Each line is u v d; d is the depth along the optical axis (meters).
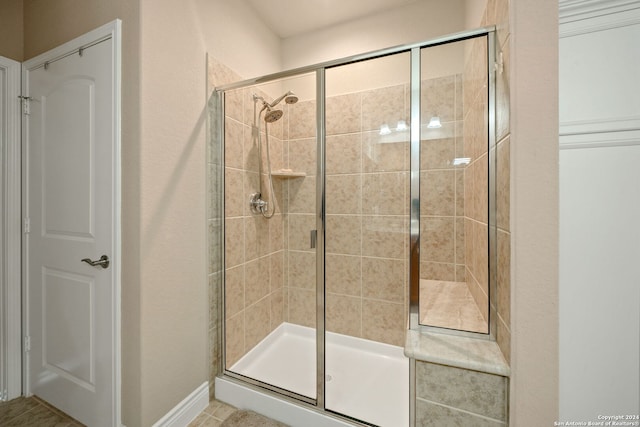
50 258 1.46
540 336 0.86
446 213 1.37
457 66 1.28
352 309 1.90
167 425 1.29
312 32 2.25
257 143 1.78
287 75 1.58
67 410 1.41
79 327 1.36
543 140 0.85
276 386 1.52
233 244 1.68
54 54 1.42
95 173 1.28
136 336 1.19
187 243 1.42
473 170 1.33
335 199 1.88
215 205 1.58
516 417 0.90
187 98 1.41
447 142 1.33
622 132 0.78
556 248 0.84
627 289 0.79
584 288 0.82
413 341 1.11
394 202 1.77
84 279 1.34
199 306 1.49
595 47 0.80
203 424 1.39
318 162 1.66
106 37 1.23
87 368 1.33
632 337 0.79
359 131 1.78
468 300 1.36
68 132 1.38
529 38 0.85
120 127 1.21
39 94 1.50
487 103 1.12
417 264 1.25
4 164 1.52
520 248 0.88
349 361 1.83
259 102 1.73
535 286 0.87
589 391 0.83
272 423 1.38
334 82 1.76
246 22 1.89
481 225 1.22
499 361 0.95
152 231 1.23
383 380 1.65
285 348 1.85
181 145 1.38
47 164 1.47
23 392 1.58
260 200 1.83
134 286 1.19
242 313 1.74
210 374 1.55
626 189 0.79
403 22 1.98
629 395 0.80
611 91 0.79
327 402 1.43
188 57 1.41
